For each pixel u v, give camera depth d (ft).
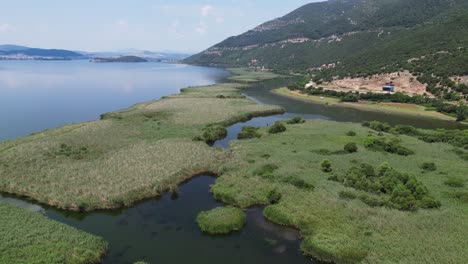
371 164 195.42
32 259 108.47
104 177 173.17
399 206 142.92
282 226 138.21
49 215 144.36
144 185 165.99
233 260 116.67
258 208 152.66
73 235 123.75
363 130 281.13
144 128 279.08
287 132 272.92
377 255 113.39
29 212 139.74
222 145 250.57
